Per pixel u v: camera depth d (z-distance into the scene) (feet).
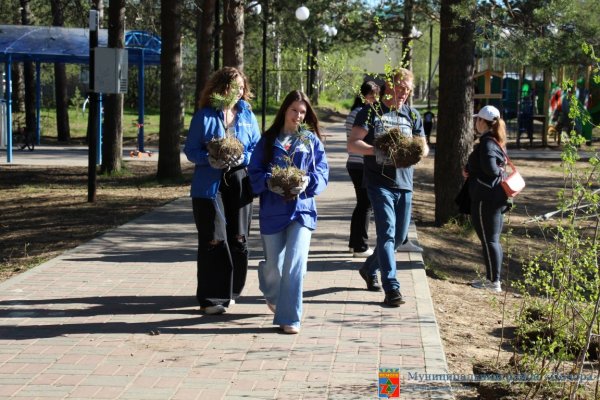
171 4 57.88
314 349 19.34
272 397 16.30
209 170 22.04
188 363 18.35
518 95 107.24
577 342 16.88
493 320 24.17
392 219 23.16
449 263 34.40
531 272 19.70
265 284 21.61
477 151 27.94
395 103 23.12
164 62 58.44
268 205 20.92
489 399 16.53
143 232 36.27
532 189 63.46
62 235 36.19
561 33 41.96
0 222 40.42
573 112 16.44
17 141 91.15
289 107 21.02
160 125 59.06
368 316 22.24
